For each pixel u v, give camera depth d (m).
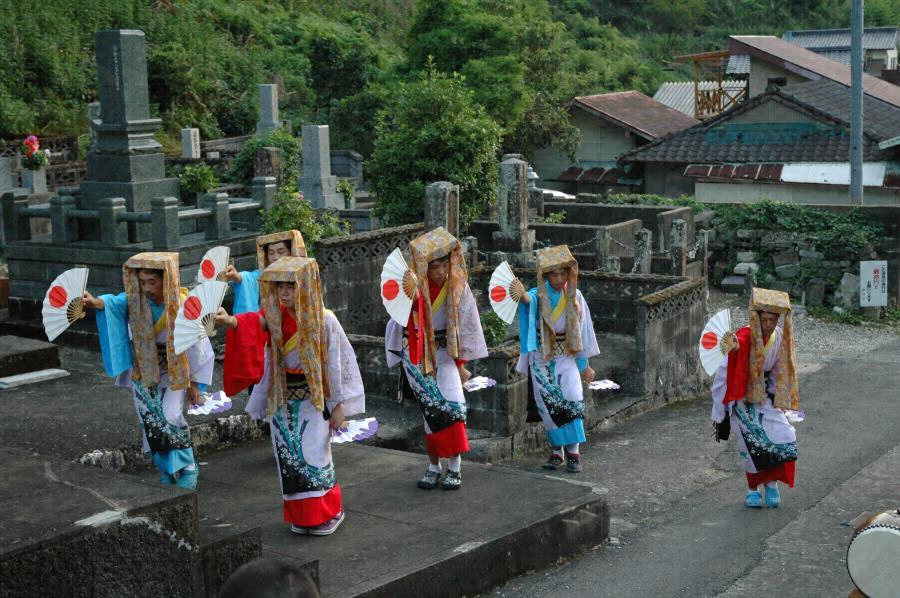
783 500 7.89
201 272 7.27
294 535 6.01
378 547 5.83
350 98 30.92
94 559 4.12
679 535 7.06
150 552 4.36
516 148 30.23
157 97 31.59
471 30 28.95
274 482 7.03
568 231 18.02
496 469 7.38
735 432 7.56
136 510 4.29
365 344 9.70
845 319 18.67
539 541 6.31
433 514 6.41
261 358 5.64
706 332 7.37
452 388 6.79
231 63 34.41
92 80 29.91
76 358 9.98
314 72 33.53
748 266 20.09
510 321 8.03
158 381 6.29
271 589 1.99
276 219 11.52
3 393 8.30
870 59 44.75
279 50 37.72
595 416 10.43
